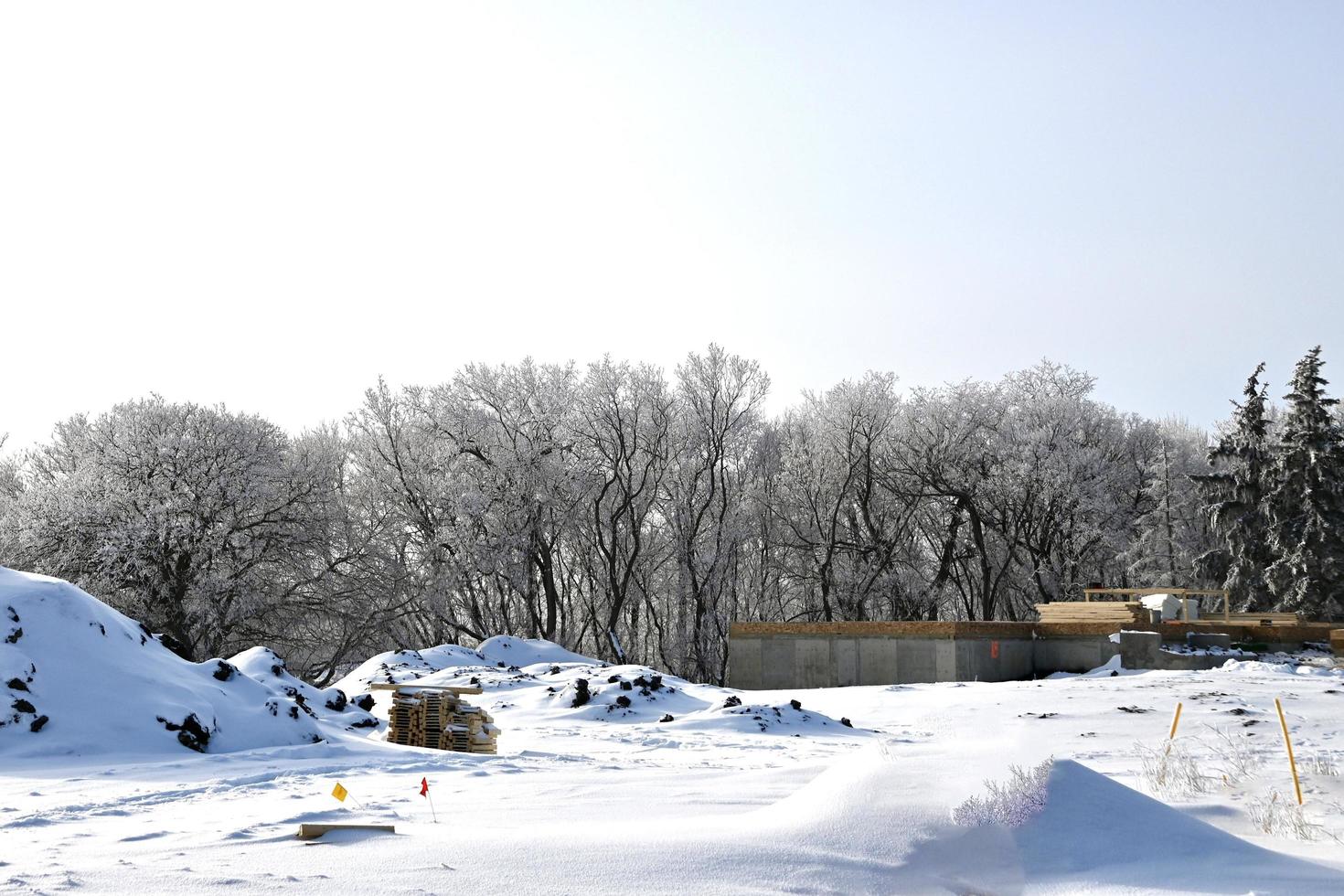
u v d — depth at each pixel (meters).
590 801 11.28
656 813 10.31
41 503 51.03
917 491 69.81
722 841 7.38
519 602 67.50
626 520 68.94
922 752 8.59
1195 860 7.60
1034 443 65.81
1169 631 43.03
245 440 54.81
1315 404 58.31
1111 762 16.55
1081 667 43.06
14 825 9.49
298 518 56.22
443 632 62.59
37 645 17.20
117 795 11.67
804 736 23.75
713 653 64.38
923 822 7.36
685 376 67.19
